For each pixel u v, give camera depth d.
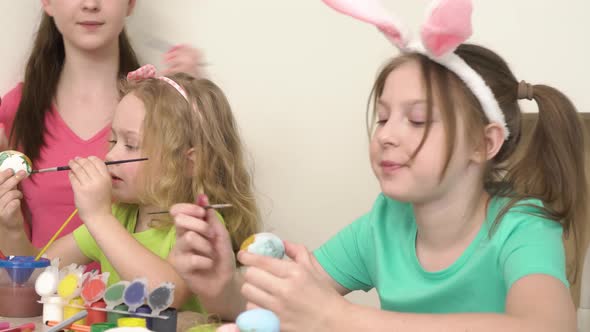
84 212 1.25
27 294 1.12
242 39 1.82
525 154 1.11
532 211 1.01
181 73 1.57
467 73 0.97
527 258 0.91
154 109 1.41
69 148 1.65
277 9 1.80
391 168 0.96
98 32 1.58
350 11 0.98
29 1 1.78
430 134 0.95
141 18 1.82
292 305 0.81
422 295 1.06
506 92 1.05
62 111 1.69
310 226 1.83
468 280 1.02
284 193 1.83
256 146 1.83
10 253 1.44
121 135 1.42
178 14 1.82
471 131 0.97
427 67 0.97
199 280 1.05
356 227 1.23
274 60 1.81
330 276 1.22
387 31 1.00
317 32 1.79
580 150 1.10
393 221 1.17
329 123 1.81
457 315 0.82
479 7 1.58
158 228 1.41
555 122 1.08
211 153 1.48
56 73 1.70
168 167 1.41
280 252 0.94
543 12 1.54
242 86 1.82
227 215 1.52
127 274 1.21
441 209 1.02
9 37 1.77
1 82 1.78
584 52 1.53
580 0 1.52
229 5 1.81
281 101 1.82
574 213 1.10
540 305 0.83
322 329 0.81
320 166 1.82
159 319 0.98
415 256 1.10
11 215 1.39
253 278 0.82
